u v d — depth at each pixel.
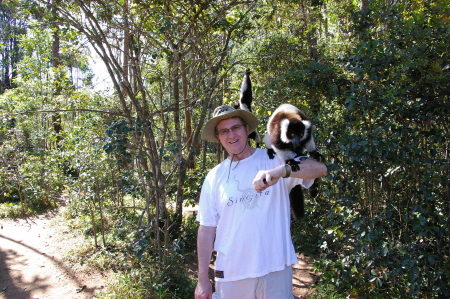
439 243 3.48
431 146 4.09
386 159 3.46
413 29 3.58
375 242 3.65
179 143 5.78
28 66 12.37
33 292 4.64
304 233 6.50
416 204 3.63
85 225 7.03
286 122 3.14
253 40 8.38
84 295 4.59
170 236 6.11
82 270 5.31
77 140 6.80
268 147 3.47
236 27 6.14
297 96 4.91
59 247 6.21
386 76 3.73
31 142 10.25
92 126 6.68
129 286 4.58
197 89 6.70
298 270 5.54
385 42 3.84
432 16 3.60
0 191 8.38
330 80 4.11
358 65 3.62
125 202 8.65
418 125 3.88
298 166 1.85
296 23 8.60
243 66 7.93
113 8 5.51
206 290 2.12
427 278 3.54
